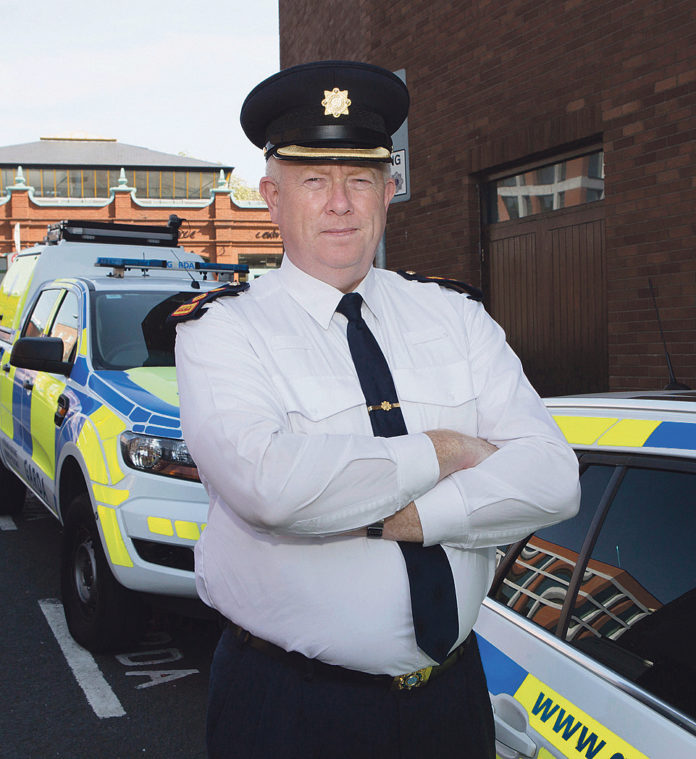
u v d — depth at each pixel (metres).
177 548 3.48
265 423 1.38
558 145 6.35
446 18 7.47
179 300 5.06
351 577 1.40
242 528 1.47
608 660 1.68
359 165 1.55
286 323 1.52
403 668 1.43
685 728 1.47
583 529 1.89
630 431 1.90
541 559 1.96
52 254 6.81
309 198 1.54
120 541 3.53
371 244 1.57
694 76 5.27
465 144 7.34
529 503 1.39
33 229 41.50
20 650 3.98
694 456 1.72
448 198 7.61
